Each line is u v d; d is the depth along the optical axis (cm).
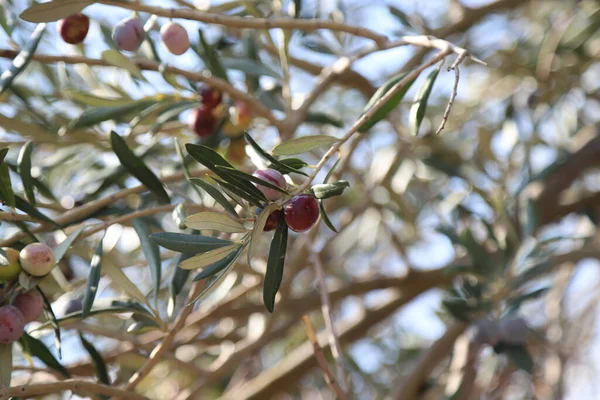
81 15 119
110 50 119
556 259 152
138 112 130
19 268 109
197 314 146
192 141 134
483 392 153
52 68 138
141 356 141
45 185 129
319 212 108
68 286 127
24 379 132
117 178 127
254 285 146
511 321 136
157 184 120
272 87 142
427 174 163
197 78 125
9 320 108
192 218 106
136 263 140
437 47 113
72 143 133
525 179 154
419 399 155
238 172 105
